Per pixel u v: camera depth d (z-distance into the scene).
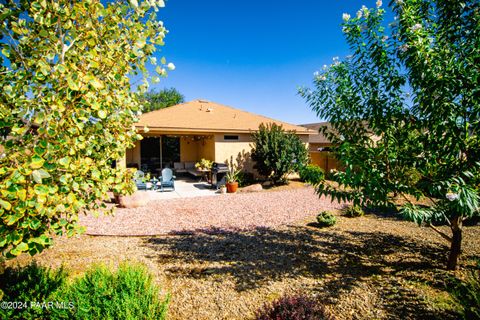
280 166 13.01
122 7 2.58
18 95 2.31
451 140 3.38
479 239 5.88
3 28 2.21
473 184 3.51
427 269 4.53
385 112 3.98
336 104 4.51
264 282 4.18
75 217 2.39
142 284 2.91
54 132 2.06
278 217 8.13
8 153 2.07
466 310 2.95
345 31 4.13
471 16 3.12
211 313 3.40
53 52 2.32
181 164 17.91
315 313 2.92
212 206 9.51
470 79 2.98
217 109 18.89
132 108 3.09
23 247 1.86
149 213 8.45
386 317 3.27
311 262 4.91
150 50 2.84
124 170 3.26
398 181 3.82
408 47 3.24
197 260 4.99
